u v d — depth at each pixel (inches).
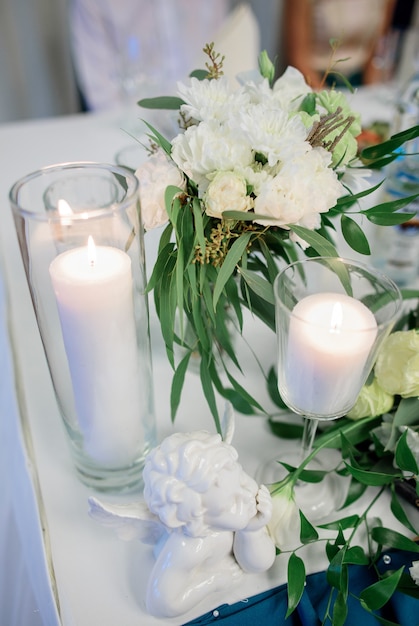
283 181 16.3
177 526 14.6
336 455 21.7
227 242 18.4
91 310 16.1
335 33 70.7
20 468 22.0
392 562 17.7
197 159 16.8
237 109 17.5
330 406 17.6
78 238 16.4
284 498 17.7
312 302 18.3
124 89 53.0
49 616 17.6
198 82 18.1
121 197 18.7
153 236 20.3
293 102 19.6
